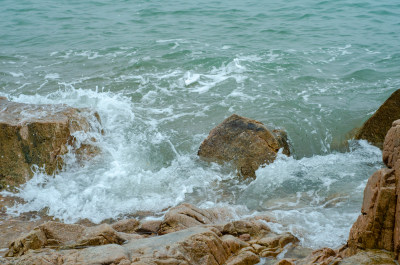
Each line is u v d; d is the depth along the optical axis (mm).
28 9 21641
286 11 20625
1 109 9078
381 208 5004
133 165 9000
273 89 12141
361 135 9555
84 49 15758
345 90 12008
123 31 17984
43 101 11352
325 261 5086
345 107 11016
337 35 16922
